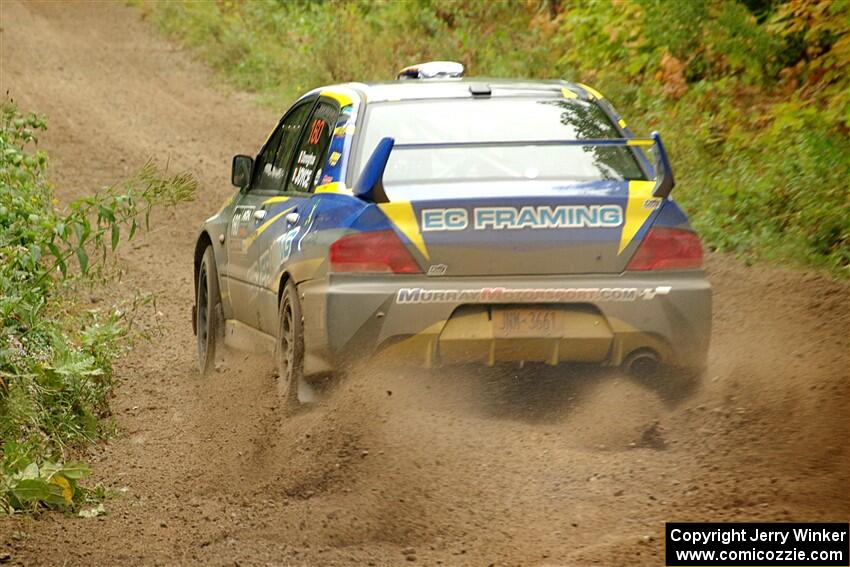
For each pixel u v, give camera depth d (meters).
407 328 15.95
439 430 16.16
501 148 17.55
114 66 70.81
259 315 19.78
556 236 16.08
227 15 78.50
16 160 24.70
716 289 25.89
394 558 12.79
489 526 13.59
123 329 23.80
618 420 16.50
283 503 14.94
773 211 31.17
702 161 36.41
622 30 47.53
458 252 16.02
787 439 15.51
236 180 22.14
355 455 15.68
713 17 44.44
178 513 14.95
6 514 14.76
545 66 52.38
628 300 16.12
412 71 21.42
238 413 18.83
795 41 43.00
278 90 64.88
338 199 16.89
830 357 19.17
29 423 17.47
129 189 20.52
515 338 16.06
